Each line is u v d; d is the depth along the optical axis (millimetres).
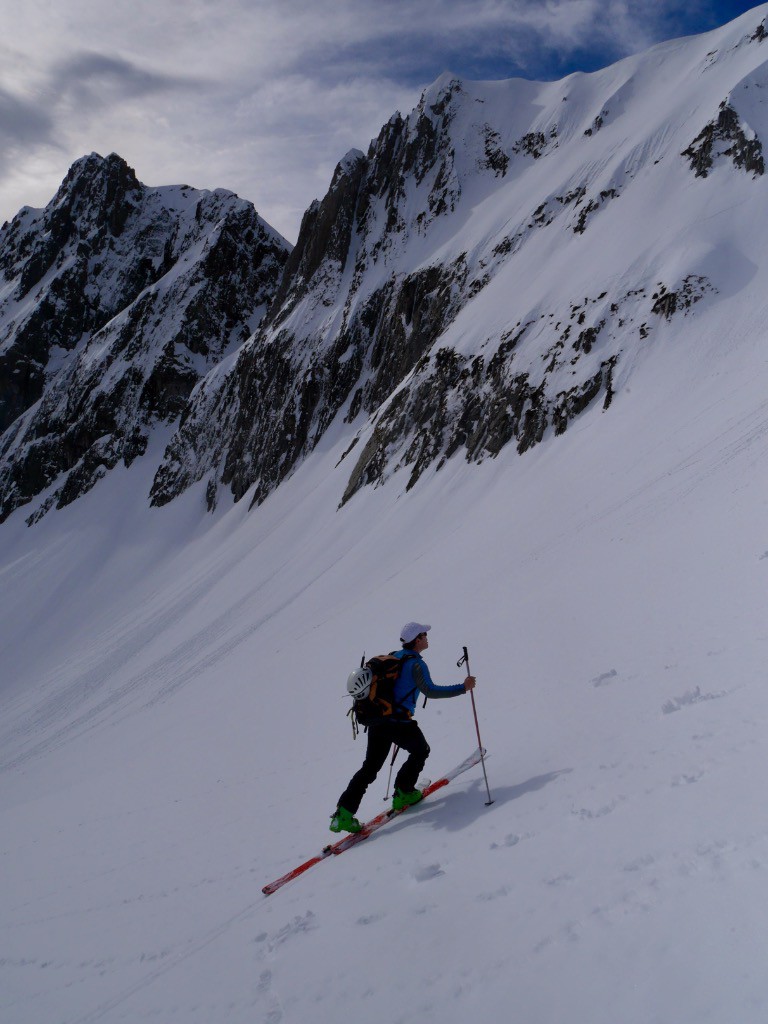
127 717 46562
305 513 71000
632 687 7867
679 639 9336
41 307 161875
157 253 174625
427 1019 3340
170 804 12016
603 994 2988
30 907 8562
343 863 5969
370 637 25156
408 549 44500
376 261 97000
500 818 5426
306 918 5043
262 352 105062
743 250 43312
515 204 80875
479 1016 3205
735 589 10547
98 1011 5031
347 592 43250
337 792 8773
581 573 18781
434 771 7758
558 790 5449
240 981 4539
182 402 127938
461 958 3711
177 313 135500
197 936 5695
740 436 23422
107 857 9711
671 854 3791
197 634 58438
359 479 63688
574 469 36781
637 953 3135
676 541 16516
